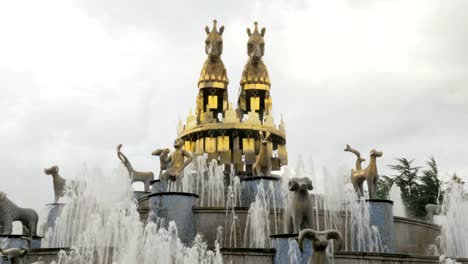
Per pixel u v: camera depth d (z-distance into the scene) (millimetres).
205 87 25375
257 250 14398
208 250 15594
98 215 19000
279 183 19594
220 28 26469
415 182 42500
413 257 15531
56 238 19859
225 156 23516
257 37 26297
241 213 17781
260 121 24359
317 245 10898
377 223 17516
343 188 20219
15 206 17812
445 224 21703
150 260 15695
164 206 16641
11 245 15906
